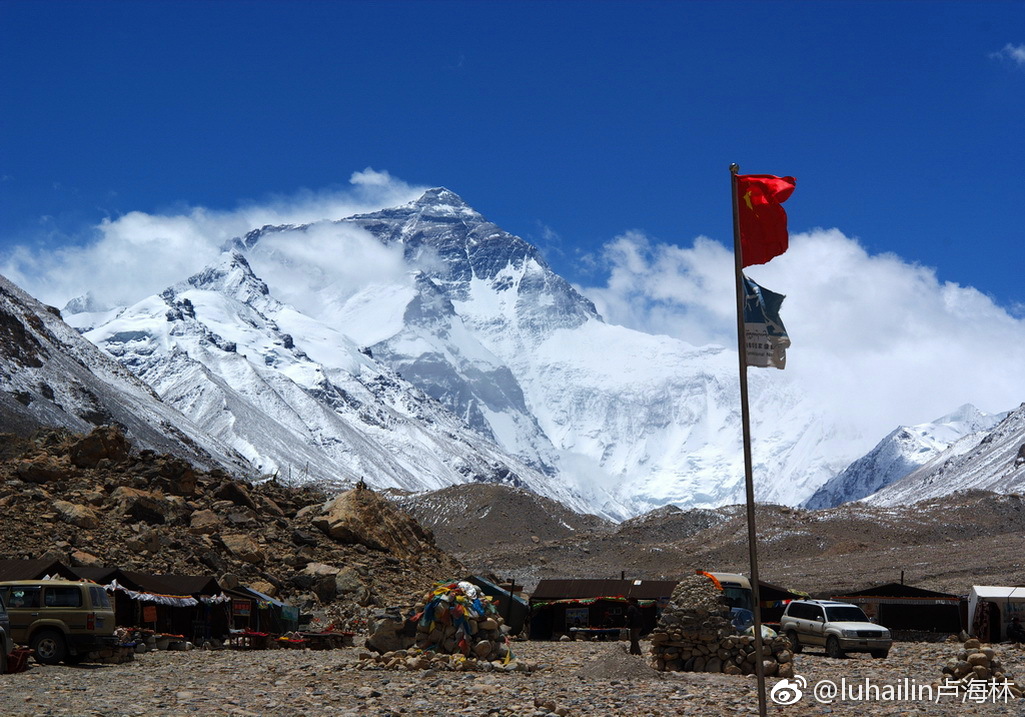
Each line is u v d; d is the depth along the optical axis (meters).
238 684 30.34
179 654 42.06
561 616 60.22
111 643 35.50
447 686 29.12
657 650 33.31
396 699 27.28
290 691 28.81
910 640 58.69
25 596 34.69
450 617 34.00
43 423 194.75
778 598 61.53
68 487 71.19
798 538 152.38
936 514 165.00
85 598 34.97
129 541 62.22
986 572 105.19
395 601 67.06
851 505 182.25
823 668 36.97
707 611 33.06
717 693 28.30
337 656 41.59
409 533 83.12
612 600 59.44
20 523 62.12
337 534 76.25
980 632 51.12
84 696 27.22
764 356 21.52
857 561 127.44
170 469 76.56
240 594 52.84
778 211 22.05
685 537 178.75
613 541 170.38
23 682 29.64
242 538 68.25
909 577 107.12
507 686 29.39
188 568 61.41
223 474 83.06
